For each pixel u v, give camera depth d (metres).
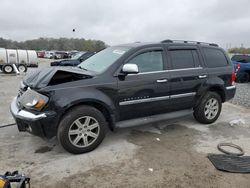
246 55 13.75
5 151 3.92
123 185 3.09
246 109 7.12
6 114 5.97
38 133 3.58
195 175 3.34
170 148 4.16
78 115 3.71
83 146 3.85
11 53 17.66
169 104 4.72
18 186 2.25
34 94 3.63
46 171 3.36
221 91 5.52
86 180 3.18
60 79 3.98
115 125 4.17
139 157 3.81
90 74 3.98
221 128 5.26
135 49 4.35
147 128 5.09
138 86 4.23
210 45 5.49
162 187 3.07
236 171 3.45
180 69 4.79
